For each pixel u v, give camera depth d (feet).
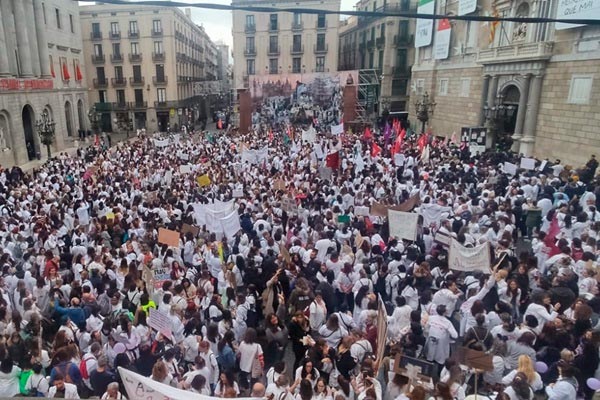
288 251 34.35
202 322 26.35
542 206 46.42
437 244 36.29
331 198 47.93
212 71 322.75
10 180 69.31
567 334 22.80
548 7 82.64
